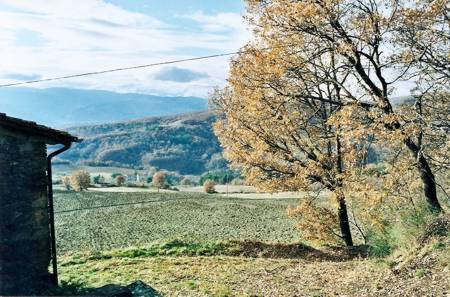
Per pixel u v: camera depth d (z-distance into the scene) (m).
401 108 17.58
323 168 24.91
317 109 25.33
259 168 27.42
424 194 18.83
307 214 28.02
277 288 17.61
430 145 17.44
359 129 17.11
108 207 75.25
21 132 15.22
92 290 16.14
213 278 20.19
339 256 25.86
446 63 15.49
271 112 22.66
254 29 19.80
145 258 26.08
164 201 82.69
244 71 21.69
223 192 107.88
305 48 19.02
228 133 27.64
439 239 15.63
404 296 12.81
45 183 16.09
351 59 17.94
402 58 16.38
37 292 15.14
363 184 20.23
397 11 16.55
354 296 14.52
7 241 14.79
